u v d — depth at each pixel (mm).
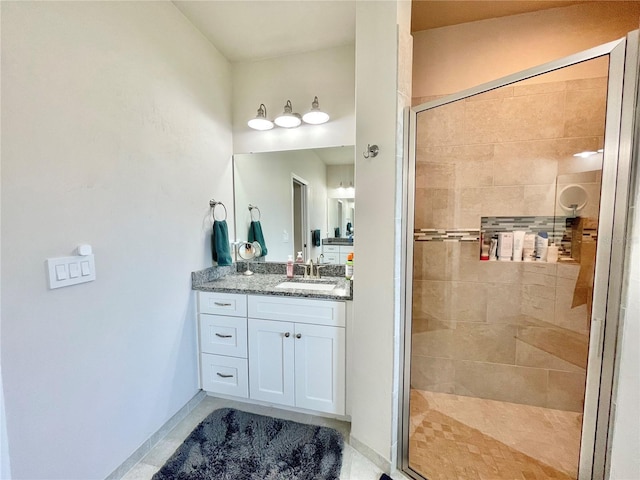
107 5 1265
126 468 1392
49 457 1068
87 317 1199
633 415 935
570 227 1711
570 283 1730
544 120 1712
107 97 1271
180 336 1773
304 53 2141
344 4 1661
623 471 977
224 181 2229
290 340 1761
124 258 1371
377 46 1325
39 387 1030
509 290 1865
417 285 1985
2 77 911
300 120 2115
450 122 1869
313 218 2258
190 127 1837
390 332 1360
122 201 1355
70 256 1124
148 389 1526
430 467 1433
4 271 928
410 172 1395
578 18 1760
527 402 1887
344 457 1487
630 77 975
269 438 1600
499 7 1761
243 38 1978
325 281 2078
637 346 932
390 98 1298
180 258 1771
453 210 1908
